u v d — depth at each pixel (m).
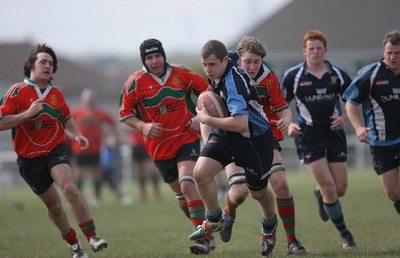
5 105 30.38
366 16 137.38
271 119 30.73
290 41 135.12
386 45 30.84
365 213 49.38
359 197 61.34
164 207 61.47
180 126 32.91
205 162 26.66
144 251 34.59
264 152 26.77
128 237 41.31
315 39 34.28
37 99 30.58
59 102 31.17
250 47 29.33
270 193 28.14
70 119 32.25
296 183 81.19
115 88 173.00
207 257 29.27
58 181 29.84
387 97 31.39
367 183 76.25
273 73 30.11
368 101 32.06
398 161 31.89
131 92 32.75
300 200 61.06
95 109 68.25
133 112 32.97
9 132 127.19
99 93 163.75
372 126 32.03
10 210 67.50
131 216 55.53
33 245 40.12
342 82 34.53
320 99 34.41
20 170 31.09
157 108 32.84
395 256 27.64
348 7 138.75
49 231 48.53
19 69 156.88
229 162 27.22
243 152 26.73
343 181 34.53
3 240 43.12
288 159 110.25
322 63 34.88
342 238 34.09
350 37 135.38
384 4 138.38
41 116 30.48
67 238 31.33
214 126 25.58
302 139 34.72
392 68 31.23
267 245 28.94
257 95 26.92
